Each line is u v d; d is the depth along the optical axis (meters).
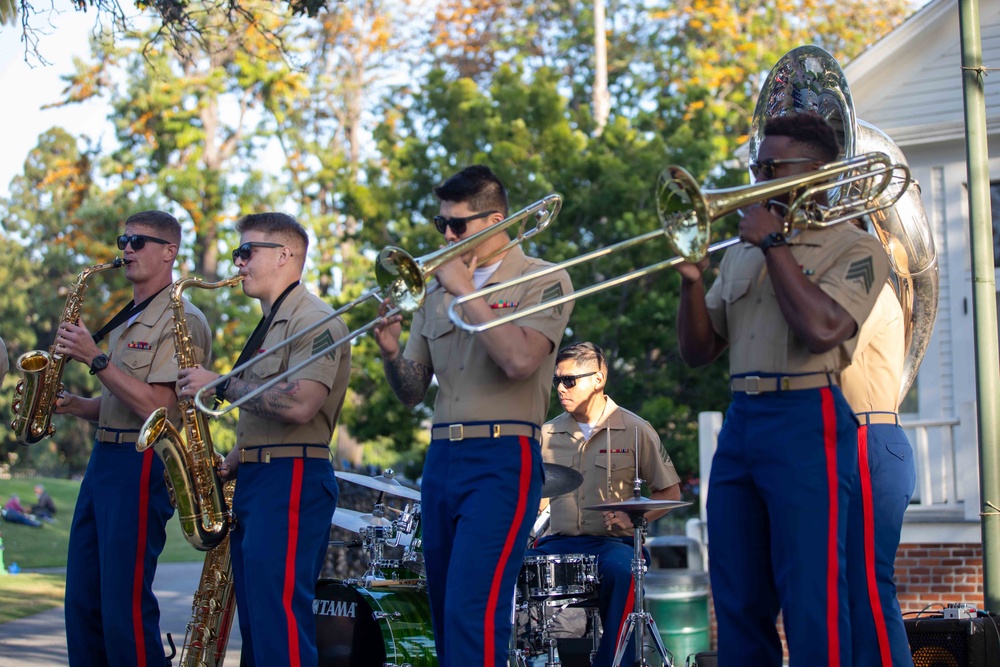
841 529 3.44
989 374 6.33
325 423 4.68
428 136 17.33
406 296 3.79
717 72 24.38
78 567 5.14
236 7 8.71
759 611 3.60
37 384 5.34
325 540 4.73
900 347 4.53
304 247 4.87
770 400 3.53
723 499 3.65
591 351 6.39
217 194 24.86
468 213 4.05
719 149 16.61
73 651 5.16
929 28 10.86
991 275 6.44
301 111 27.62
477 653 3.72
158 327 5.18
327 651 5.74
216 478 4.79
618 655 5.54
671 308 14.99
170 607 12.03
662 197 3.40
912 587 9.42
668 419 15.02
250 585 4.44
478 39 29.27
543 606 5.71
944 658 5.72
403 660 5.40
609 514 6.24
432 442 4.11
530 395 4.02
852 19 26.83
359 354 16.45
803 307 3.30
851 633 3.71
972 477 9.27
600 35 24.23
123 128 25.55
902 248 5.66
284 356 4.55
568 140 16.08
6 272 36.88
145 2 7.74
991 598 6.21
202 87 23.86
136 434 5.11
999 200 10.50
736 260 3.78
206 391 4.58
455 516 3.96
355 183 16.92
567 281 4.07
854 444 3.52
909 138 10.48
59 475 38.00
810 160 3.51
